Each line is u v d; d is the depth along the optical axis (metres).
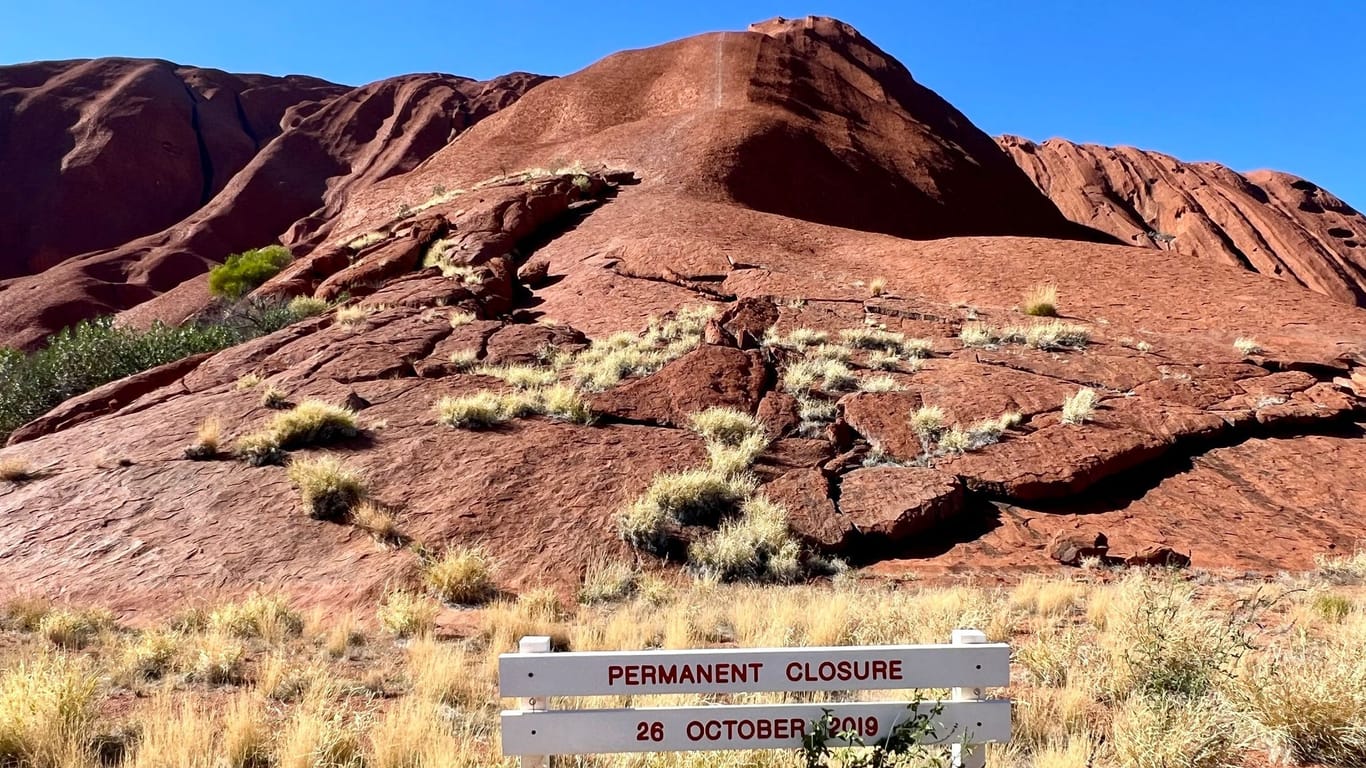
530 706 3.57
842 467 12.40
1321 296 21.16
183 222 82.00
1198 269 23.48
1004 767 4.37
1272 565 10.23
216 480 11.93
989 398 13.92
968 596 8.33
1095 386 14.64
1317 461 12.64
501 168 44.59
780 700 5.54
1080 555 10.42
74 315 60.34
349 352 16.47
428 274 23.55
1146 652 5.62
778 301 19.12
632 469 12.09
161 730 4.87
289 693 6.20
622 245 24.55
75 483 12.14
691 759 4.06
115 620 8.71
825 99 54.47
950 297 21.34
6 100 92.88
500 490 11.60
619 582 9.87
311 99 115.31
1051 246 25.98
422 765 4.47
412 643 7.63
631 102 53.09
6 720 4.84
